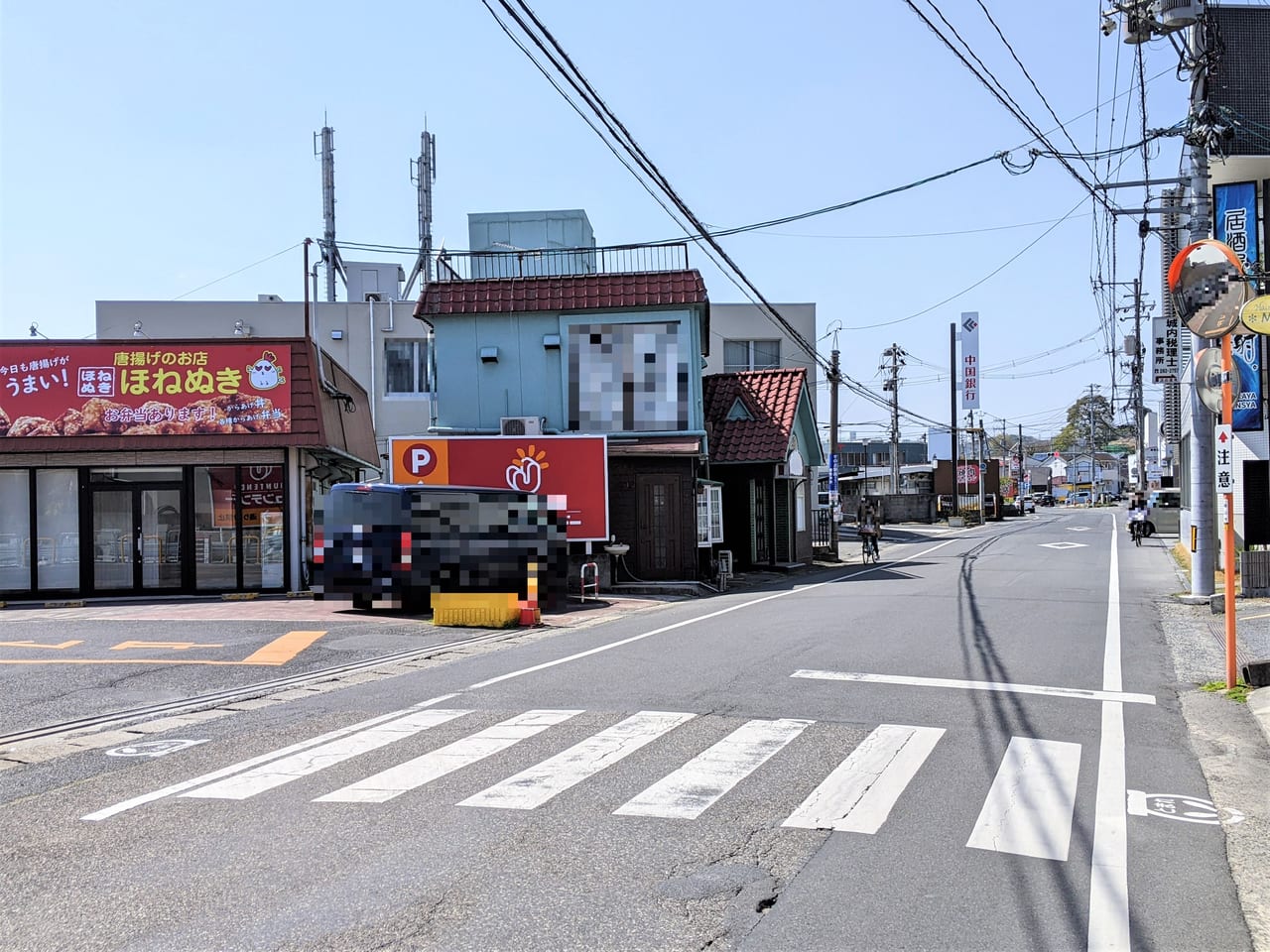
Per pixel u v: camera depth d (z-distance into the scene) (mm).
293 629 15336
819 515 36250
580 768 6988
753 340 39938
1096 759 7234
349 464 24891
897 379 61531
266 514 21188
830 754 7258
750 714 8570
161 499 21203
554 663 11680
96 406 20750
